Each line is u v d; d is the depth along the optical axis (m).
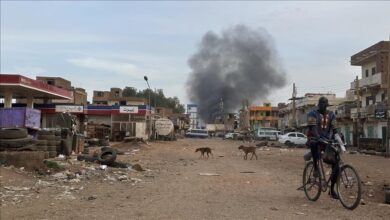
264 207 8.93
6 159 15.29
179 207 8.91
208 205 9.17
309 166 10.07
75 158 19.78
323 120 9.41
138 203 9.41
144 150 37.53
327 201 9.73
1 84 33.59
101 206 8.97
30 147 18.61
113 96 98.75
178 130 121.56
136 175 15.96
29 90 37.44
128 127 64.62
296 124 89.69
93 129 57.44
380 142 43.91
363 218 7.80
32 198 9.96
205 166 21.92
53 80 71.94
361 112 55.62
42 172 14.60
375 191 11.84
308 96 87.94
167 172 17.91
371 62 56.19
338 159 9.08
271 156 32.75
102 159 18.59
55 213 8.12
